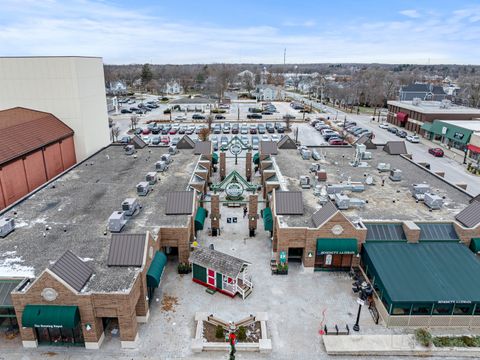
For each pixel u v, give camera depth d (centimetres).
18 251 2914
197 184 4347
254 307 2923
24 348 2511
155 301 2984
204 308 2909
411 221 3388
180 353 2491
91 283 2536
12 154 4297
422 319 2702
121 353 2483
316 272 3400
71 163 5666
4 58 5278
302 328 2712
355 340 2569
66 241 3078
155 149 6003
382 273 2895
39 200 3912
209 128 9200
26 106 5475
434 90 13500
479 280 2836
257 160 6231
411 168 5019
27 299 2406
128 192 4147
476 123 7762
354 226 3238
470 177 5984
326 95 16588
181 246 3347
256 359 2447
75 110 5541
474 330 2714
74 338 2525
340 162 5247
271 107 13150
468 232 3291
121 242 2817
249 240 3972
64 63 5319
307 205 3794
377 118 11725
